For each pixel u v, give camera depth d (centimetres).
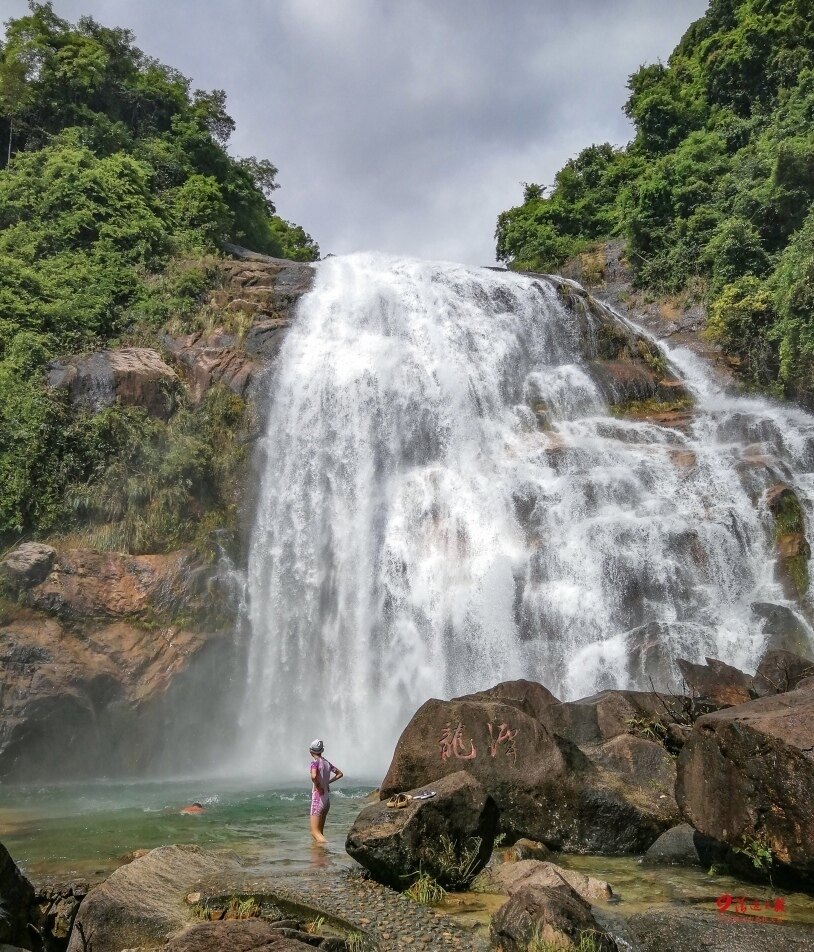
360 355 2627
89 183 3075
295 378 2514
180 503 2103
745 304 3008
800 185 3162
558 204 4431
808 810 688
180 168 3747
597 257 4019
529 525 2105
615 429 2503
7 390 2158
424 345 2775
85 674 1730
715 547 1995
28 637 1725
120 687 1777
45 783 1667
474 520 2142
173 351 2577
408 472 2395
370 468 2409
